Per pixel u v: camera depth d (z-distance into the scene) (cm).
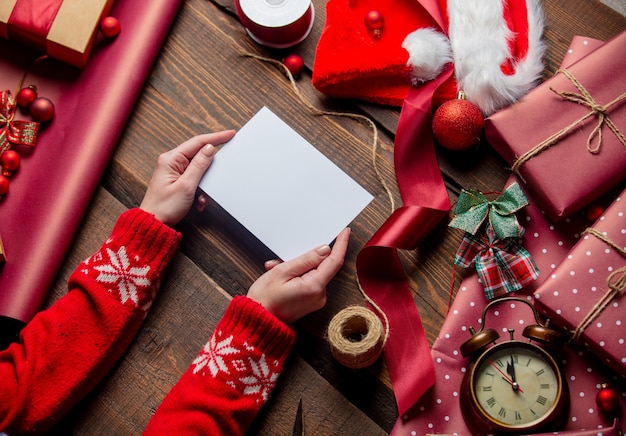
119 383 103
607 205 103
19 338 102
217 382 99
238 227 107
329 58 107
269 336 100
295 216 103
